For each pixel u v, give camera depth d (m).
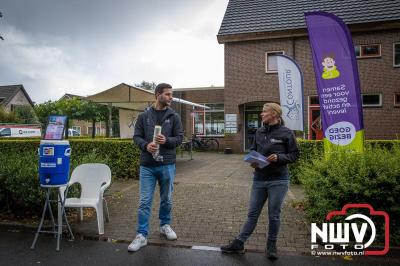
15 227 5.34
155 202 6.79
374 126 16.00
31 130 21.98
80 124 53.38
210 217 5.82
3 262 4.04
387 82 15.91
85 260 4.10
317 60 7.07
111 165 8.88
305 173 5.87
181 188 8.23
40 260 4.10
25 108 35.62
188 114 22.78
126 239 4.80
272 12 18.22
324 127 7.05
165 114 4.69
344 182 4.79
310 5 17.92
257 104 18.75
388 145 9.04
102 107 27.50
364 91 16.14
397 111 15.78
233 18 18.59
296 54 17.20
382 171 4.73
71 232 4.85
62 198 5.26
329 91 6.99
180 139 4.70
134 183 8.96
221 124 22.28
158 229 5.20
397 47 16.00
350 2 17.34
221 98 22.28
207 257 4.18
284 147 4.09
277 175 4.08
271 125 4.16
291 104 10.20
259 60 17.66
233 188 8.21
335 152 5.79
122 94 14.96
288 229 5.19
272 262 4.04
